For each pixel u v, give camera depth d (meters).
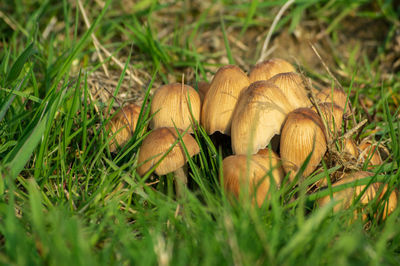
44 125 0.35
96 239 0.31
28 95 0.38
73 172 0.38
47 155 0.37
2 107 0.37
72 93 0.42
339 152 0.36
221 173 0.34
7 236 0.30
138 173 0.36
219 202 0.34
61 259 0.29
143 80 0.50
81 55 0.49
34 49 0.44
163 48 0.52
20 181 0.35
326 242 0.31
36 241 0.31
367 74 0.53
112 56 0.49
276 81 0.37
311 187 0.35
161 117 0.37
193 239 0.32
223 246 0.30
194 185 0.38
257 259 0.30
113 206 0.33
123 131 0.38
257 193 0.34
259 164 0.34
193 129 0.37
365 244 0.31
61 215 0.32
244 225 0.31
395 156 0.36
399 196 0.34
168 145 0.35
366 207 0.34
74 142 0.40
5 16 0.53
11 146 0.38
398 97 0.48
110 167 0.37
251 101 0.35
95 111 0.43
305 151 0.35
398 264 0.31
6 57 0.41
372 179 0.33
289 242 0.30
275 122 0.35
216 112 0.37
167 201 0.35
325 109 0.37
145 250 0.31
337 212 0.32
